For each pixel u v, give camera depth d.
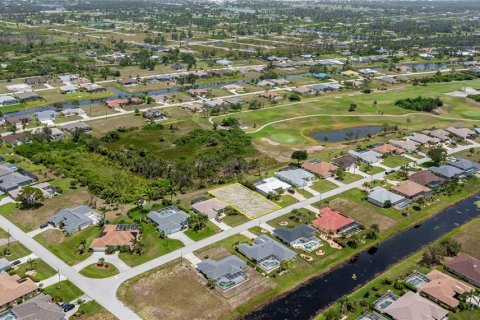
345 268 135.75
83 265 132.25
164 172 188.88
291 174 191.25
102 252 138.62
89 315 112.94
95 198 171.50
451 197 181.25
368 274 133.12
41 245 141.75
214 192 178.50
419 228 159.25
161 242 144.38
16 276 124.69
